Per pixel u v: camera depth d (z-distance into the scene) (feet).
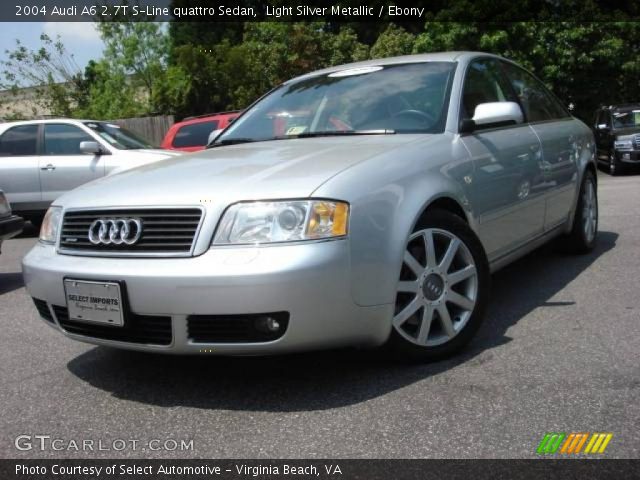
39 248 10.93
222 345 9.05
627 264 17.06
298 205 9.04
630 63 64.03
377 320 9.62
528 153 14.28
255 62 69.36
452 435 8.21
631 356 10.52
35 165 30.83
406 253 10.11
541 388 9.45
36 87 79.36
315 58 69.77
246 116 15.03
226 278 8.73
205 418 9.20
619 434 8.02
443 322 10.69
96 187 10.87
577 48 63.00
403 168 10.46
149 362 11.65
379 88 13.64
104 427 9.14
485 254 11.43
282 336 8.91
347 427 8.61
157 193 9.73
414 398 9.34
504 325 12.57
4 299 18.02
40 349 12.97
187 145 34.27
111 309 9.41
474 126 12.49
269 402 9.56
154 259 9.25
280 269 8.68
